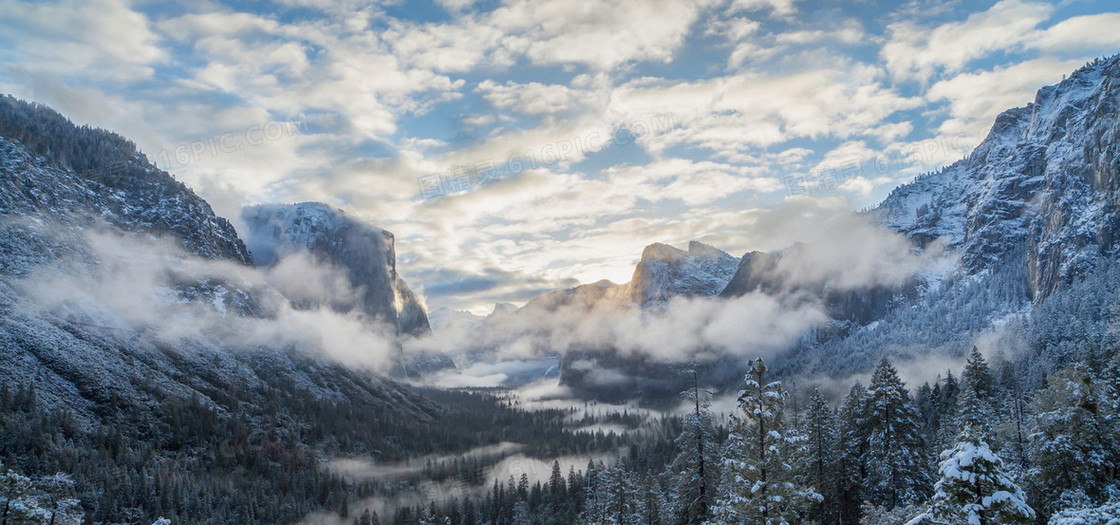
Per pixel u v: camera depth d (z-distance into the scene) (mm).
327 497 196750
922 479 70312
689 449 71438
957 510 30312
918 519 31688
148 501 153250
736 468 45719
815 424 76875
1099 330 170875
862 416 77500
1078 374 52188
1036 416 55188
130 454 177875
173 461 188125
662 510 83688
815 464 75812
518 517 163750
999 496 29078
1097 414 50094
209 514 164125
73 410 190125
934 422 119875
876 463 72250
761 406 45781
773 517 44156
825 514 75812
